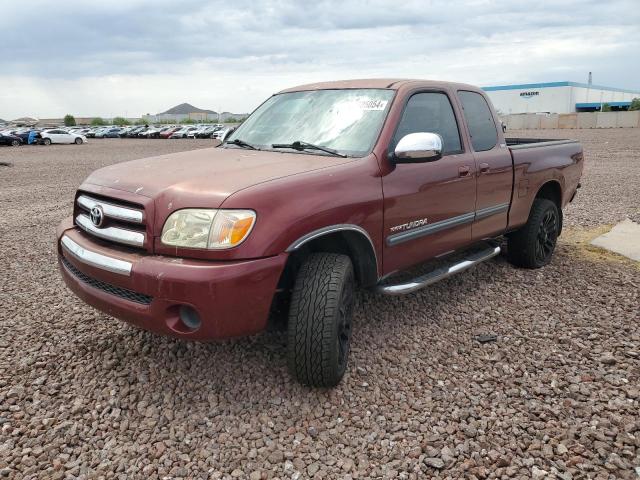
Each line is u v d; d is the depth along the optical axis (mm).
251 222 2893
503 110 97938
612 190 11477
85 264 3238
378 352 3861
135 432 2961
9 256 6473
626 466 2682
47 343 3965
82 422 3043
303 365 3146
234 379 3467
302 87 4723
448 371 3623
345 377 3514
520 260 5699
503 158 4918
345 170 3428
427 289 5117
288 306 3389
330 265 3197
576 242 6969
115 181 3387
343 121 4012
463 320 4430
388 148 3742
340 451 2834
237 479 2629
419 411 3172
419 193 3912
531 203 5430
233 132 4738
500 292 5066
